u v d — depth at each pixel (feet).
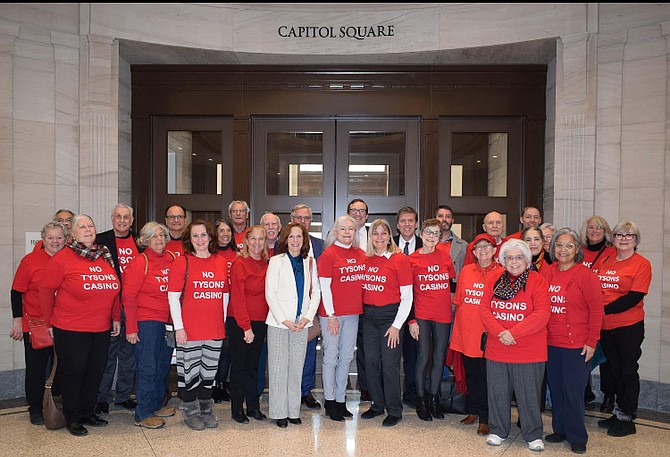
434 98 24.52
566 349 15.23
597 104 21.52
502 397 15.34
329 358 17.20
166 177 24.95
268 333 16.75
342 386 17.35
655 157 20.39
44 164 21.26
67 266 15.65
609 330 17.06
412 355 18.72
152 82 24.66
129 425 16.83
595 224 18.12
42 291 15.70
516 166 24.66
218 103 24.70
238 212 19.89
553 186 22.82
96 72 21.84
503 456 14.69
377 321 16.98
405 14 23.21
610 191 21.26
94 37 21.75
